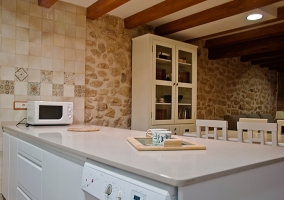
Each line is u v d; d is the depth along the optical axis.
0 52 2.53
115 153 1.20
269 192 1.12
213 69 4.91
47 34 2.81
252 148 1.42
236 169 0.94
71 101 2.99
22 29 2.66
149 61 3.36
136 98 3.52
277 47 3.98
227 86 5.22
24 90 2.67
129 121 3.64
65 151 1.41
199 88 4.61
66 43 2.96
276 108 7.07
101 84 3.34
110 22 3.43
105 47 3.39
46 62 2.81
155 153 1.21
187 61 3.97
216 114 4.94
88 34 3.22
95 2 2.95
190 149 1.33
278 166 1.17
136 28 3.73
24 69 2.67
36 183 1.76
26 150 1.97
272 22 3.36
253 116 5.50
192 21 3.32
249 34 3.99
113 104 3.46
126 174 0.99
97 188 1.07
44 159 1.66
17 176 2.15
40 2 2.72
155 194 0.82
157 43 3.46
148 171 0.87
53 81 2.86
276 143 2.06
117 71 3.51
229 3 2.86
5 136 2.51
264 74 6.51
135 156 1.13
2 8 2.54
